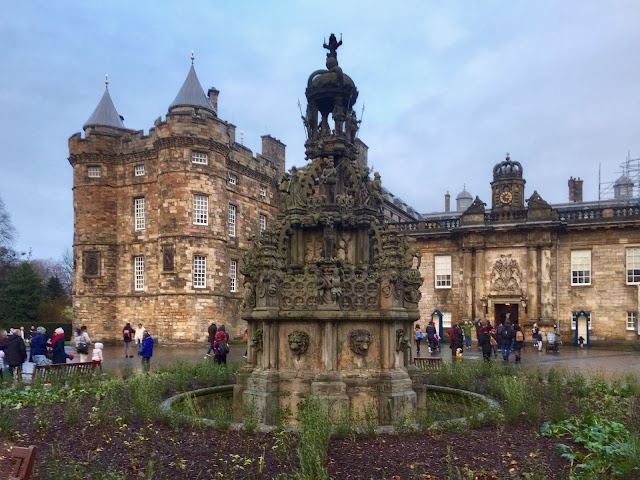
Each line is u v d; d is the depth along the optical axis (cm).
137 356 3128
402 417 977
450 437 879
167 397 1299
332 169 1268
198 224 4203
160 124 4219
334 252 1230
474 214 4519
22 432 930
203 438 862
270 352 1116
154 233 4388
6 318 6012
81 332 2552
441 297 4622
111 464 736
